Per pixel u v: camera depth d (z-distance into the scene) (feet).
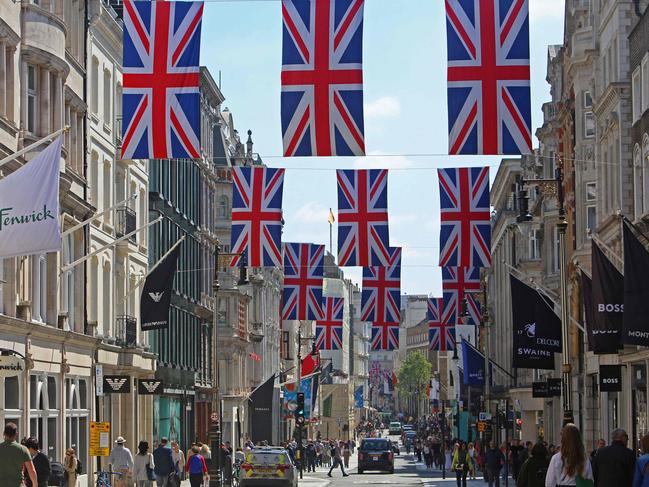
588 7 233.35
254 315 407.64
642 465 81.25
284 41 123.24
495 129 122.31
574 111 239.71
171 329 266.16
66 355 178.60
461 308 253.24
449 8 123.03
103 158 205.98
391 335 237.25
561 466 75.87
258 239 185.06
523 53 122.52
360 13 122.93
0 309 149.28
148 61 126.52
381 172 185.37
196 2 126.82
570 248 248.32
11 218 101.86
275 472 194.59
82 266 187.11
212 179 327.26
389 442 338.34
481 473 321.32
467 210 186.50
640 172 181.47
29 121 161.58
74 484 152.25
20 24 157.89
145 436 233.96
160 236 252.21
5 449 84.02
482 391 356.59
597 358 223.71
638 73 179.63
